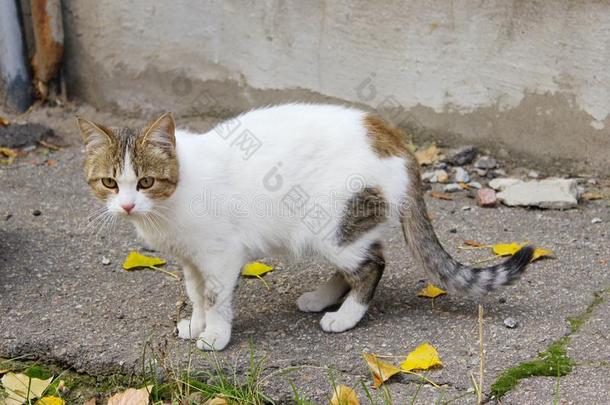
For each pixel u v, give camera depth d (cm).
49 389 161
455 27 209
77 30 233
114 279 182
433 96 214
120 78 234
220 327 164
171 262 186
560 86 205
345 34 216
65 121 233
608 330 165
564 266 182
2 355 166
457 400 153
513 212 200
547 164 210
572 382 155
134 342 166
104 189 161
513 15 204
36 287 179
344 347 163
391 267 183
